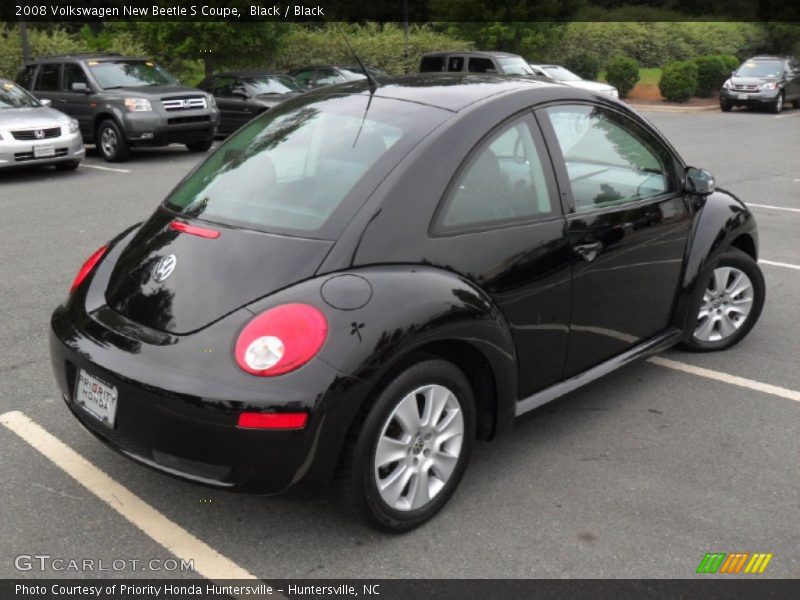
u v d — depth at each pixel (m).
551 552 3.16
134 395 2.97
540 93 3.80
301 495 3.00
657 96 30.70
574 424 4.21
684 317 4.62
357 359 2.87
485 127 3.49
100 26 28.39
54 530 3.25
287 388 2.82
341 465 3.02
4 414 4.20
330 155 3.46
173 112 14.20
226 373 2.87
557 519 3.37
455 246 3.27
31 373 4.73
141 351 3.03
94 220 8.97
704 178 4.45
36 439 3.95
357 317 2.91
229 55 22.83
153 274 3.26
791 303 6.20
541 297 3.59
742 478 3.71
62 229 8.48
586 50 37.97
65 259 7.25
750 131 19.48
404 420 3.11
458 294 3.16
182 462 2.97
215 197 3.55
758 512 3.44
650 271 4.26
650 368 4.93
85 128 14.25
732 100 25.77
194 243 3.28
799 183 11.77
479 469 3.75
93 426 3.21
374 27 30.84
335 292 2.95
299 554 3.13
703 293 4.66
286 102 4.12
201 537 3.23
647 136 4.36
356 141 3.48
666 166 4.46
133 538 3.21
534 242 3.54
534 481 3.66
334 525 3.31
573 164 3.83
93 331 3.23
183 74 23.70
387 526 3.17
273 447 2.85
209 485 2.95
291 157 3.57
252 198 3.45
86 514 3.36
